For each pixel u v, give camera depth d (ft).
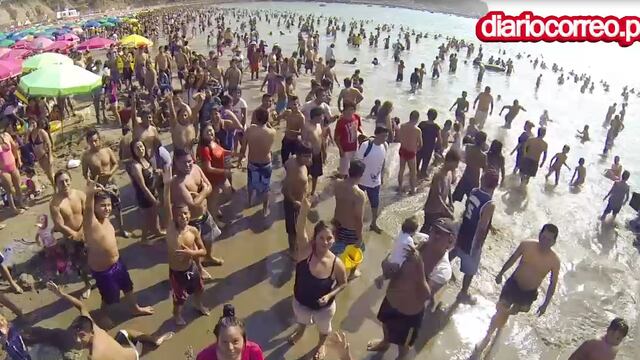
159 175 25.72
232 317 12.57
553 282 18.89
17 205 29.30
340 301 22.38
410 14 263.08
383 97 67.15
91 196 17.88
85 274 21.34
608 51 167.94
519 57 133.80
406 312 17.28
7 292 21.49
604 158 50.78
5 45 80.18
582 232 32.30
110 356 14.80
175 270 18.89
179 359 18.38
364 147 26.66
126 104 51.03
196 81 43.52
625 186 33.22
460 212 31.94
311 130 29.14
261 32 151.12
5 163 27.66
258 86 66.03
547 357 19.93
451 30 203.62
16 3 192.24
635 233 32.89
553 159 40.32
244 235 27.48
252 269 24.32
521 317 22.34
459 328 21.16
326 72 59.72
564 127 62.18
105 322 19.89
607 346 15.25
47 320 19.89
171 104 31.96
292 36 143.74
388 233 28.81
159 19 177.27
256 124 26.81
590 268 27.63
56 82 37.99
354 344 19.71
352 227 21.49
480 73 85.05
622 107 72.54
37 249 24.71
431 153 36.06
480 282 24.67
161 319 20.48
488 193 20.94
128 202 30.68
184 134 29.12
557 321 22.34
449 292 23.61
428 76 88.84
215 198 26.94
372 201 27.94
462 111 55.06
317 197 32.68
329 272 16.79
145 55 61.77
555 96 83.66
